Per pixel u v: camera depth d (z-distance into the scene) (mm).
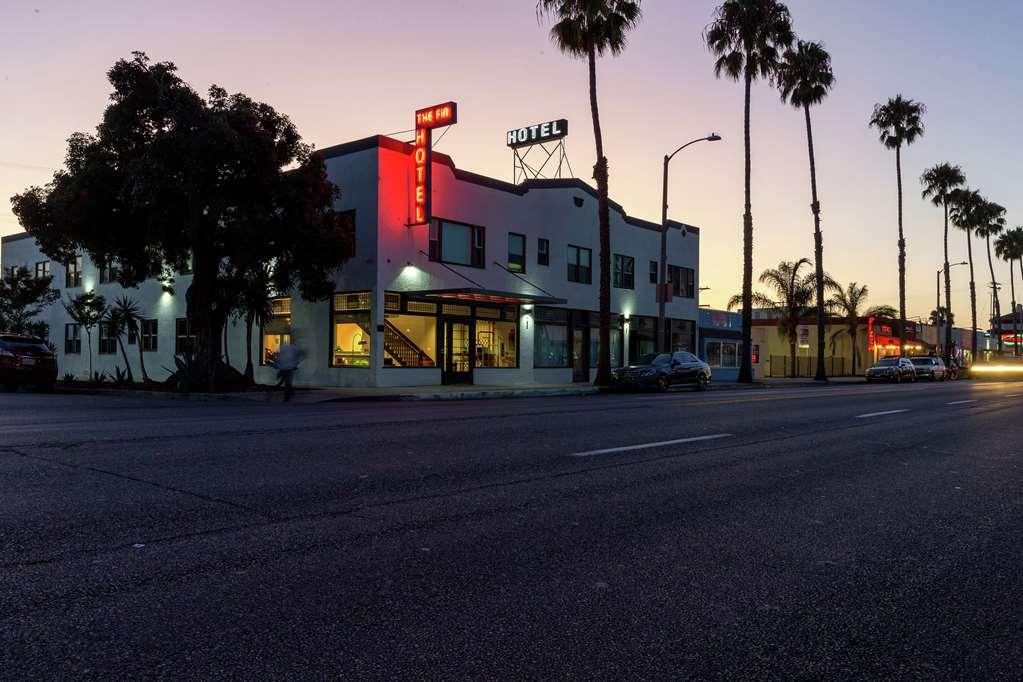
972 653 3293
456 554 4594
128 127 20734
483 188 28891
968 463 8812
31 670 2930
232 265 23172
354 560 4418
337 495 6180
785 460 8688
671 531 5281
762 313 71000
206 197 21453
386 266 25109
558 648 3234
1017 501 6605
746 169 37188
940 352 74375
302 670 2969
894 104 54875
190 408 16000
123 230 22594
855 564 4586
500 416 13500
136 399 20469
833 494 6746
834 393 24844
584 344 33688
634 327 36438
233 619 3475
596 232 34312
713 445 9781
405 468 7535
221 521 5250
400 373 25594
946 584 4234
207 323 22922
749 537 5168
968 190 70875
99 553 4441
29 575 4035
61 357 39000
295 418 12766
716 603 3838
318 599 3758
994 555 4855
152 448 8602
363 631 3367
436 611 3633
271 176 21438
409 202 25828
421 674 2957
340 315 26047
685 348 40281
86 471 7070
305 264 22828
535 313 31094
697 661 3143
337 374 25922
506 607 3707
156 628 3354
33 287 34750
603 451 8977
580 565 4426
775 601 3889
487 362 29062
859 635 3467
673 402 18609
